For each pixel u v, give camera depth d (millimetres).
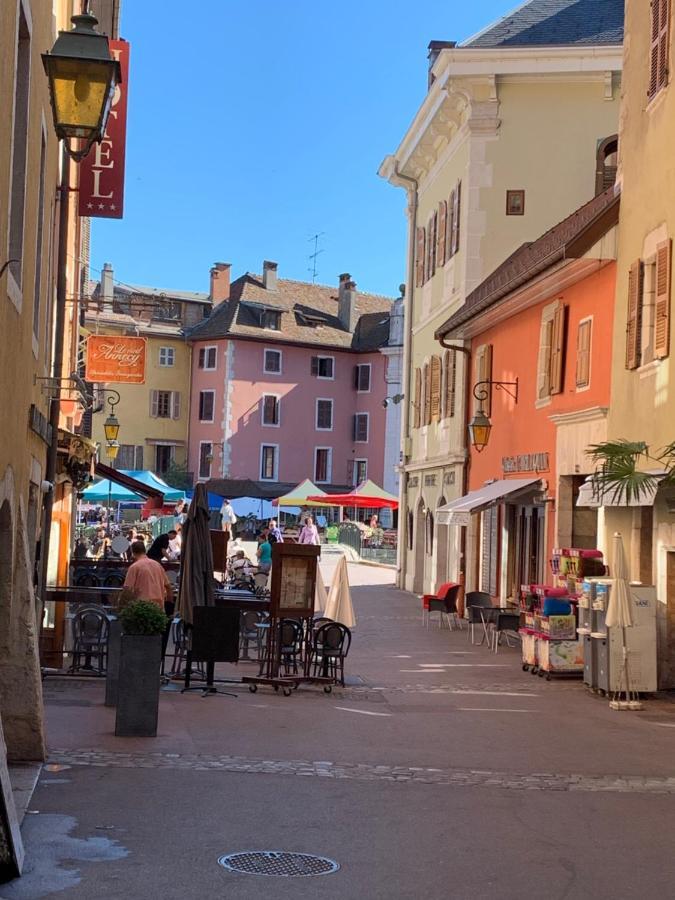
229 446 75312
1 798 6871
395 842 8188
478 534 29922
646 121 18156
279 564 16438
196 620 15539
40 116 11578
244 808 9016
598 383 20844
